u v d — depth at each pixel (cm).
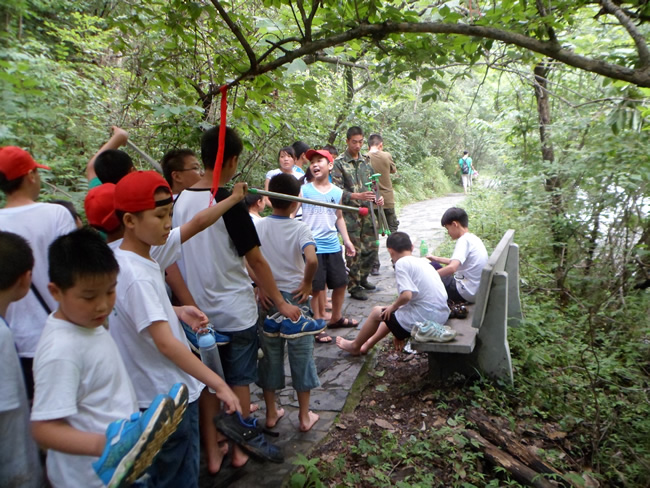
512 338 405
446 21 233
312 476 251
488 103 671
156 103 374
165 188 183
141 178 179
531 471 272
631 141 446
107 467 126
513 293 432
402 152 1552
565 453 300
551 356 401
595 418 321
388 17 239
